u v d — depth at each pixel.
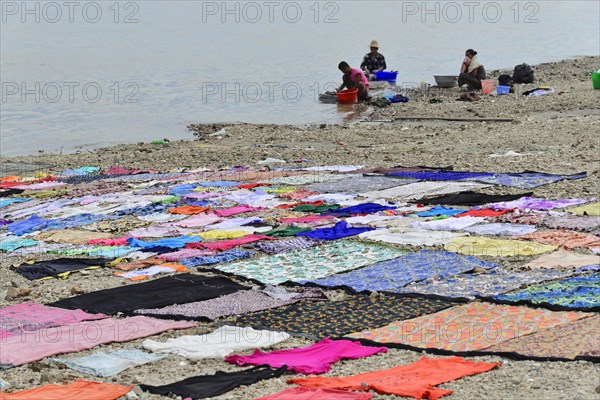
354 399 7.73
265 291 11.08
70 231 14.75
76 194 17.73
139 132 27.16
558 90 30.83
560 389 7.99
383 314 10.12
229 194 17.00
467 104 29.12
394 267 11.93
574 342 9.00
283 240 13.45
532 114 26.42
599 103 27.62
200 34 54.56
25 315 10.54
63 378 8.63
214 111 30.34
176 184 18.28
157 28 58.41
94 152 23.86
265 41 50.66
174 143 24.66
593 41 50.28
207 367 8.90
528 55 44.66
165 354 9.20
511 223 13.87
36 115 30.09
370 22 61.25
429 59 43.06
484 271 11.56
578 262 11.66
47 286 11.84
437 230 13.66
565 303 10.11
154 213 15.77
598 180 16.69
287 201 16.27
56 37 53.59
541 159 19.27
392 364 8.77
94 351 9.46
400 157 20.55
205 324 10.10
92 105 31.86
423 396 7.85
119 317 10.41
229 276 11.90
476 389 8.05
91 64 42.28
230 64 41.78
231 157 21.88
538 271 11.44
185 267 12.38
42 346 9.47
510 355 8.74
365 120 27.59
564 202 14.98
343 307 10.44
